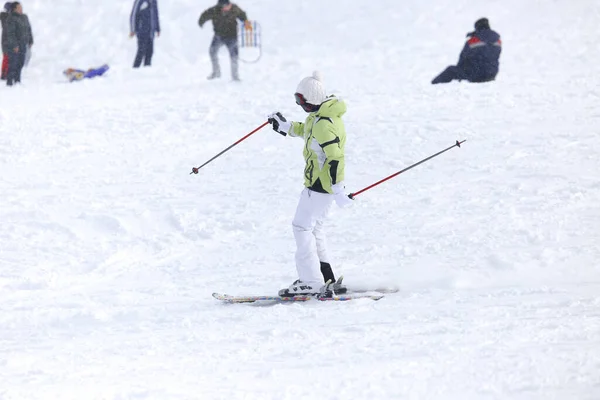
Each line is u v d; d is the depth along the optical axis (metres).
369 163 35.44
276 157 37.84
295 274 24.50
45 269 26.59
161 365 17.14
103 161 38.78
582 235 25.41
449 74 49.66
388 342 17.61
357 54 62.66
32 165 38.50
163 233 29.73
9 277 25.80
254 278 24.38
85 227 30.52
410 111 42.94
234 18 55.12
